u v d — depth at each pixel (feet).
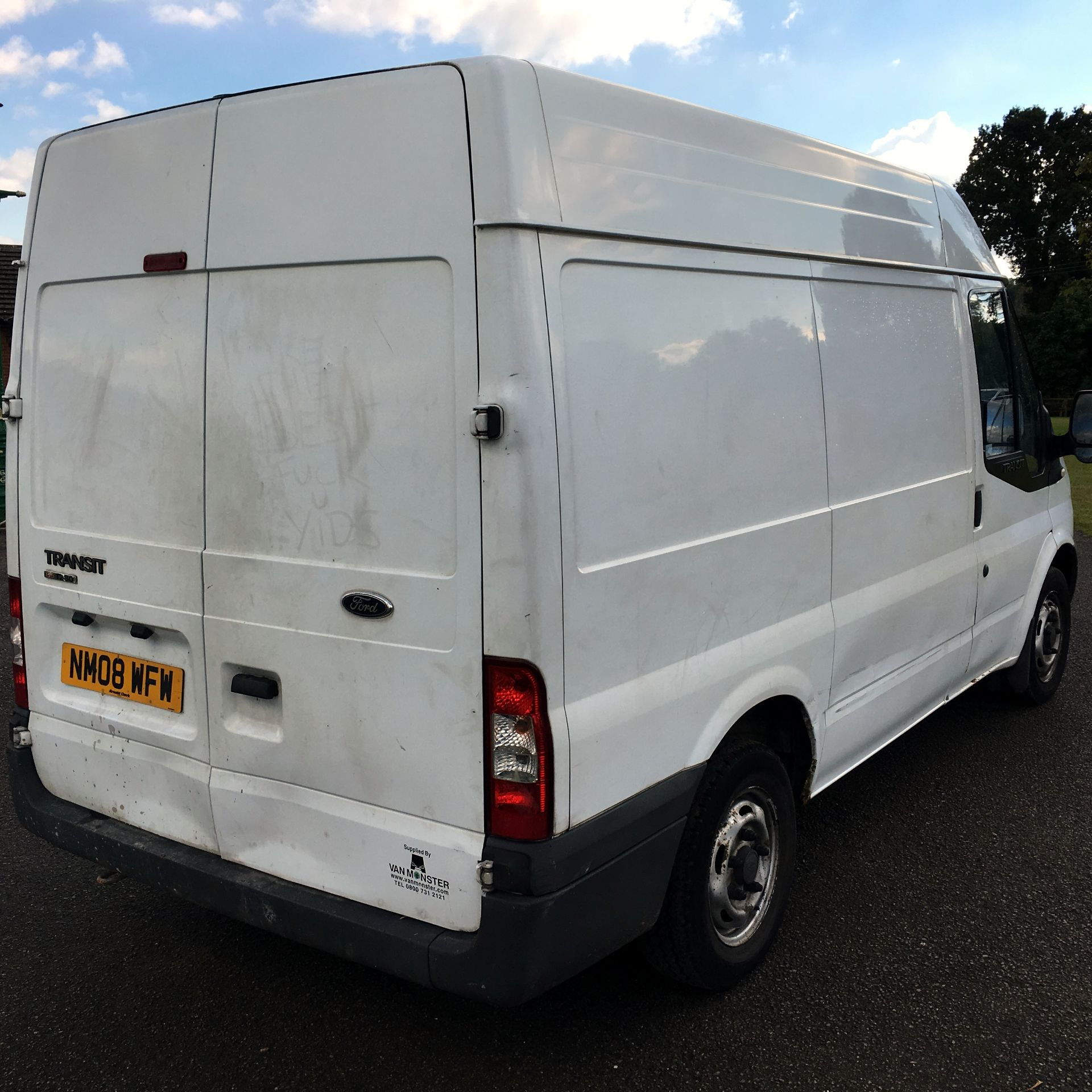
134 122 8.60
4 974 10.13
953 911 11.21
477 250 6.89
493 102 6.81
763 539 9.40
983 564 14.25
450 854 7.55
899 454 11.87
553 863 7.27
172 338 8.54
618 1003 9.59
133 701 9.45
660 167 8.16
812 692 10.43
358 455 7.59
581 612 7.36
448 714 7.43
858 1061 8.73
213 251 8.17
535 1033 9.17
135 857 9.29
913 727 17.03
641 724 8.02
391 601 7.55
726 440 8.87
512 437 6.88
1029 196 203.51
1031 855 12.52
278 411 7.97
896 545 11.88
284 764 8.40
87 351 9.16
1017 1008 9.45
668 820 8.43
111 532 9.20
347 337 7.55
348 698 7.91
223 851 8.95
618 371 7.66
